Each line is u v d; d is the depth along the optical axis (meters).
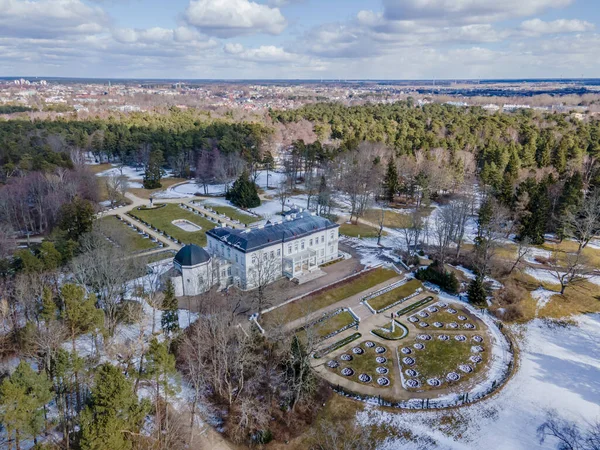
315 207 171.12
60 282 93.62
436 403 72.44
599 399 74.81
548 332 94.75
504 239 130.75
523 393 75.69
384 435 66.06
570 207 134.88
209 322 78.50
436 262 117.94
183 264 99.81
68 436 57.28
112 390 48.81
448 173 174.50
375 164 182.12
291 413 68.38
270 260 104.94
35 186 144.25
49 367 61.16
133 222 153.88
